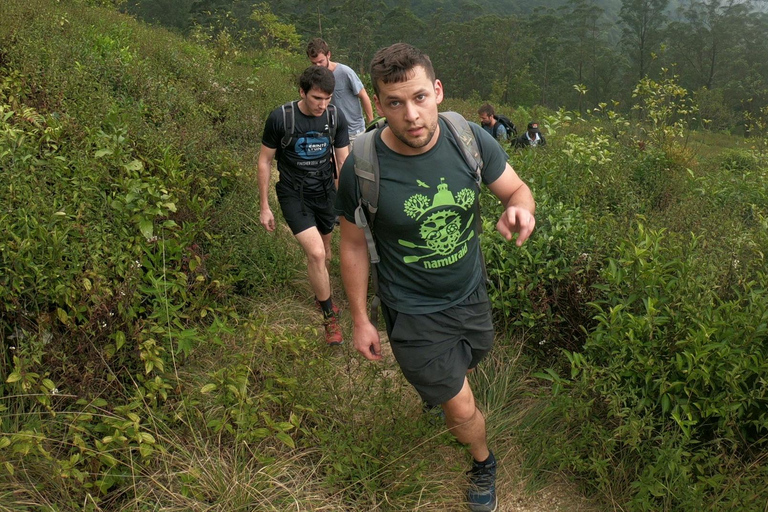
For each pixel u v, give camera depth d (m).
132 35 9.93
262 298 4.16
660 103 7.77
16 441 2.28
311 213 3.91
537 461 2.77
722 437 2.52
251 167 6.45
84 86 5.45
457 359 2.44
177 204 3.98
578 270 3.37
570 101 86.94
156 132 4.76
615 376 2.65
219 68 11.29
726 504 2.28
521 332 3.55
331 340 3.64
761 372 2.49
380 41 92.00
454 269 2.30
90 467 2.41
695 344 2.55
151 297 3.36
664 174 5.97
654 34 88.75
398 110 1.96
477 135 2.22
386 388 2.86
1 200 3.07
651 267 2.94
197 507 2.40
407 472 2.54
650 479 2.37
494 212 4.32
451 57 85.44
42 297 2.83
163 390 2.69
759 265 3.37
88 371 2.69
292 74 14.34
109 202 3.40
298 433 2.81
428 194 2.15
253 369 3.05
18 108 4.43
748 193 5.66
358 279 2.37
